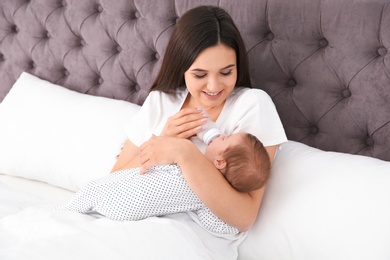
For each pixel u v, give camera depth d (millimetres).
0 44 2068
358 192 1194
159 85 1434
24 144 1704
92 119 1669
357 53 1353
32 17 1953
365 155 1413
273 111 1328
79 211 1335
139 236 1153
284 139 1311
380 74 1324
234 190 1222
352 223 1163
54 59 1946
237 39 1296
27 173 1707
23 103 1812
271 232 1260
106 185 1298
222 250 1260
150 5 1657
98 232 1165
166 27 1647
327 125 1442
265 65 1499
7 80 2092
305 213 1224
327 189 1229
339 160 1290
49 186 1710
